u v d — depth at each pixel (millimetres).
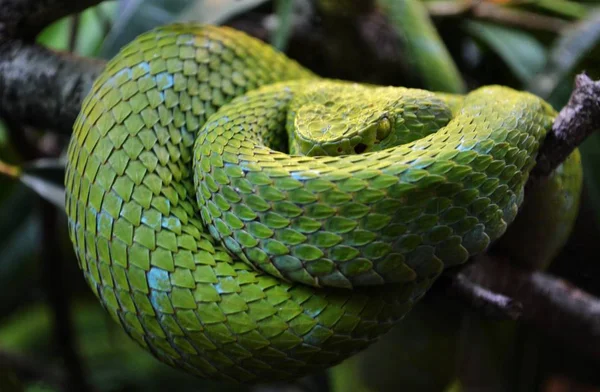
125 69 345
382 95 346
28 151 432
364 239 313
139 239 328
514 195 323
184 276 325
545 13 441
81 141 340
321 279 317
